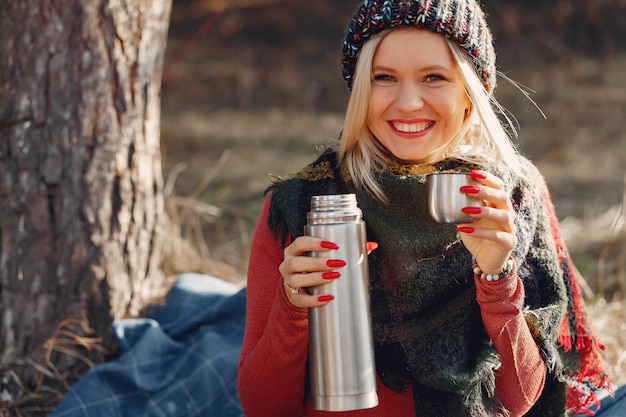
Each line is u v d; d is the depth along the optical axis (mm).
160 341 2957
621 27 9523
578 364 2244
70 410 2775
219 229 4680
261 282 2113
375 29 1977
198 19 10820
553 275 2100
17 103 3023
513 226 1801
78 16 2990
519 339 1935
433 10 1934
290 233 2088
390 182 2010
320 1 11023
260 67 9750
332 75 9391
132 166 3117
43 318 3047
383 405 2059
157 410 2830
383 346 2023
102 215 3051
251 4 10977
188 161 6602
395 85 1983
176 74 9422
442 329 2016
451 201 1768
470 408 1962
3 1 3035
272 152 6844
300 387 2016
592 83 8469
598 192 5500
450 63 1970
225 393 2859
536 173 2223
